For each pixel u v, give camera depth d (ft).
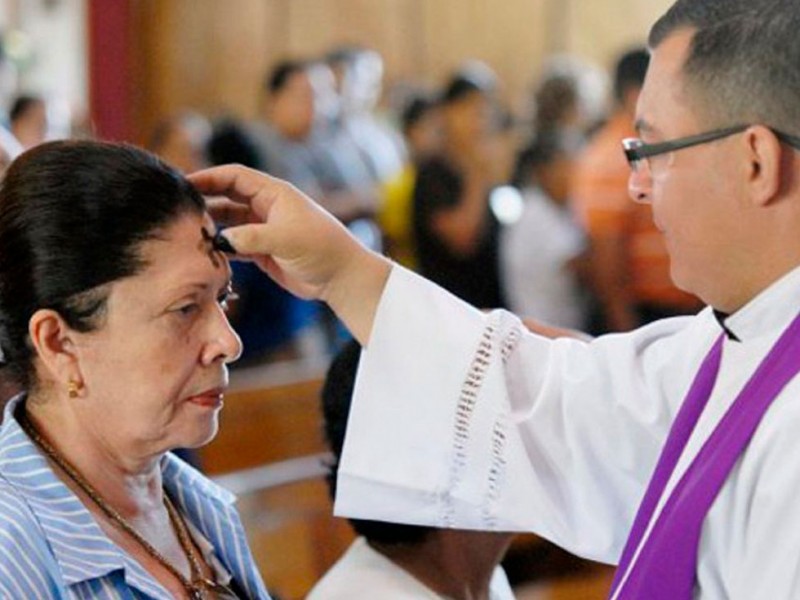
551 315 19.61
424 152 22.61
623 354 7.48
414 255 19.71
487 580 7.81
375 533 7.64
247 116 33.83
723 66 6.22
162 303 6.06
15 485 6.04
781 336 6.40
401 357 7.38
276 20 34.17
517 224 19.80
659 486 6.71
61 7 30.78
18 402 6.40
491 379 7.36
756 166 6.20
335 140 24.86
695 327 7.34
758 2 6.23
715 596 6.42
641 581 6.52
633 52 18.88
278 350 17.22
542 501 7.35
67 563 5.91
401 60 36.06
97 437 6.23
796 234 6.27
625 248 18.81
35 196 6.04
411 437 7.40
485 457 7.35
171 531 6.62
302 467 15.01
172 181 6.20
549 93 23.06
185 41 32.99
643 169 6.61
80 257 6.00
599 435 7.40
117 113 32.01
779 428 6.23
